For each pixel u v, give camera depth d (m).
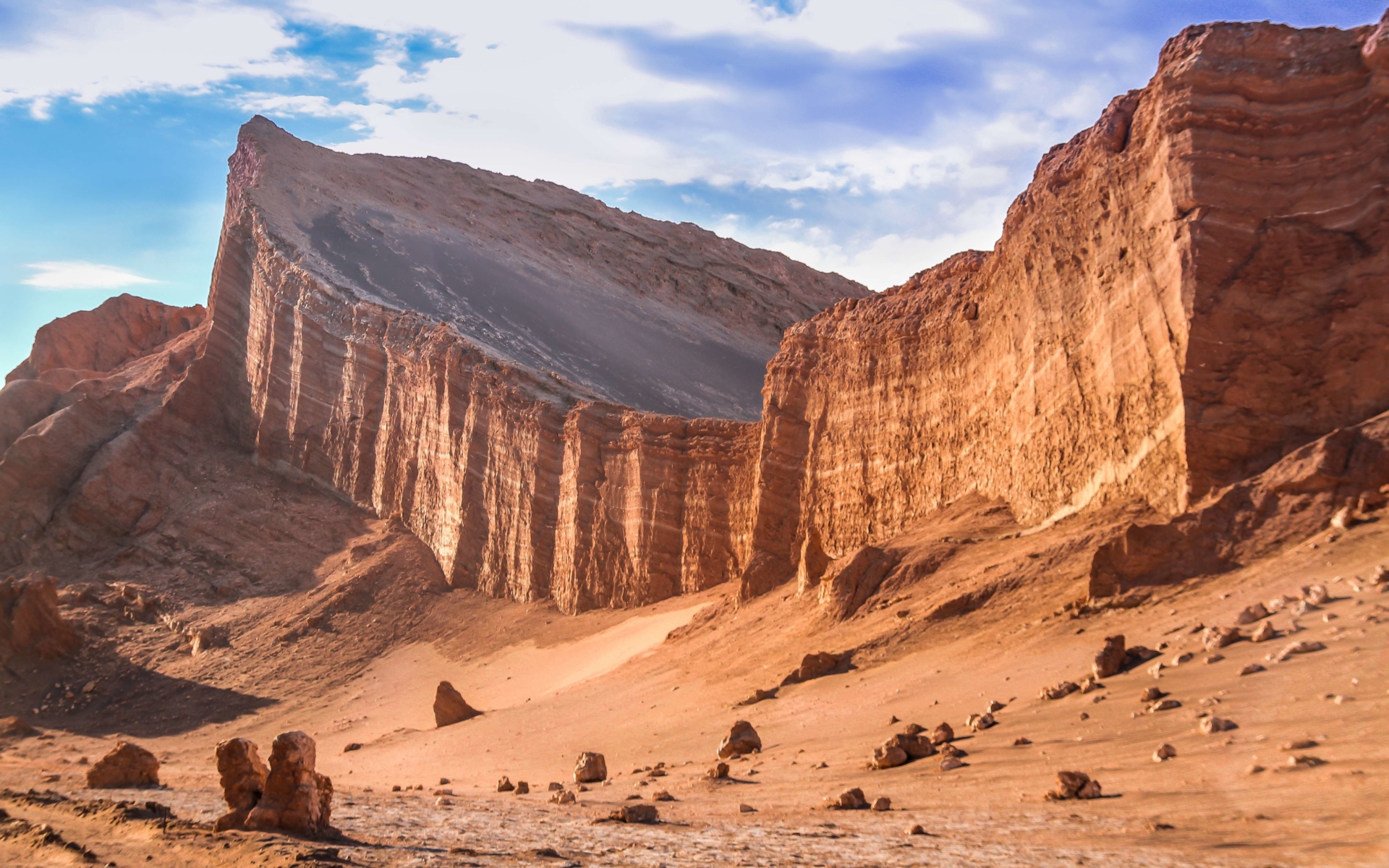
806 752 23.16
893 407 48.28
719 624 50.28
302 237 107.12
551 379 75.75
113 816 15.38
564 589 66.62
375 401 84.62
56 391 95.75
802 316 164.25
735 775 22.09
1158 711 16.58
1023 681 22.12
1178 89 29.11
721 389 121.88
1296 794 10.97
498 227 150.38
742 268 169.75
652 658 48.53
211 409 94.44
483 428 74.44
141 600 72.94
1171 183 28.50
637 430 65.88
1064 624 24.64
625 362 117.12
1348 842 8.99
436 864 11.07
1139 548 24.53
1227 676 16.95
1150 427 28.38
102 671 65.38
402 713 56.03
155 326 113.94
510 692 55.22
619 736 33.88
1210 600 21.59
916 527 40.91
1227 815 10.87
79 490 82.94
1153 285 28.92
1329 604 18.39
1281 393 25.89
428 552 76.06
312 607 71.25
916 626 30.08
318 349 88.88
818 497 51.81
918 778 17.45
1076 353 33.25
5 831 13.97
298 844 12.20
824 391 53.09
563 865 11.02
